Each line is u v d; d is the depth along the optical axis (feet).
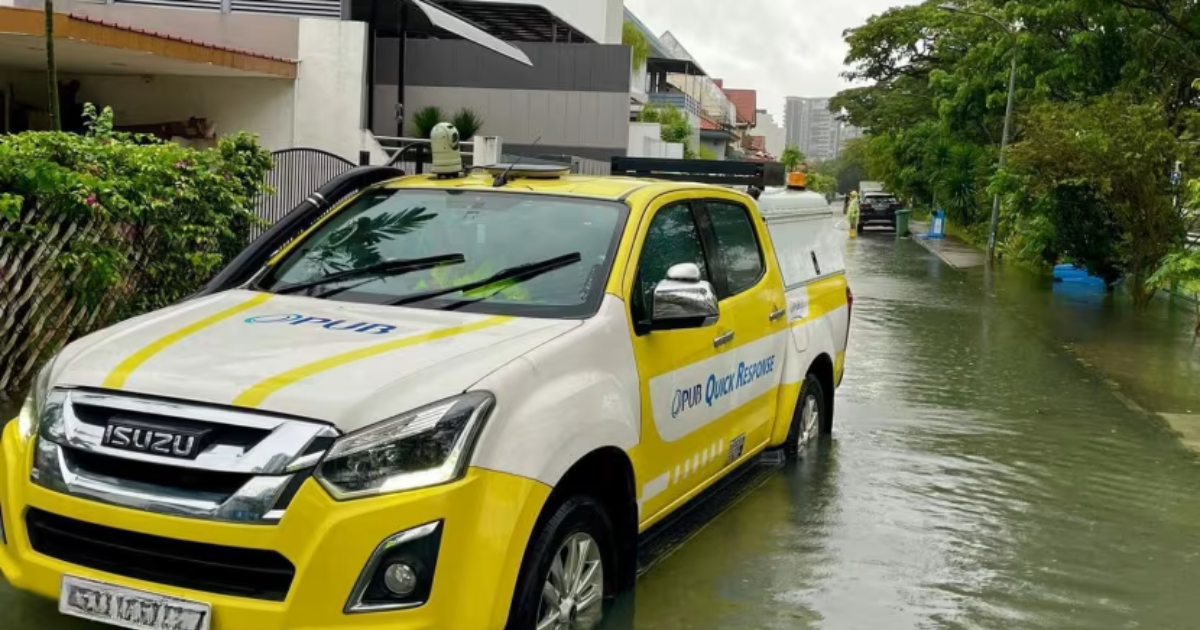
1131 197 59.11
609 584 13.84
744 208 19.79
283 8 66.18
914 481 23.27
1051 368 39.24
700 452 16.62
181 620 10.54
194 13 65.05
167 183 27.84
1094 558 18.98
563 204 15.96
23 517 11.42
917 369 38.14
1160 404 33.32
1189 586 17.76
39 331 23.99
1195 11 77.46
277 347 12.16
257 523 10.34
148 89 64.34
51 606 14.02
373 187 17.25
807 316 22.71
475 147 57.41
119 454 10.73
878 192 164.55
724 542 18.74
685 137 143.54
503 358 12.16
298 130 64.75
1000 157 102.68
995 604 16.58
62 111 63.87
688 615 15.46
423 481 10.78
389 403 10.96
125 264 25.91
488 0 87.92
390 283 14.90
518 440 11.55
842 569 17.69
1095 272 69.87
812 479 22.77
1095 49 91.45
